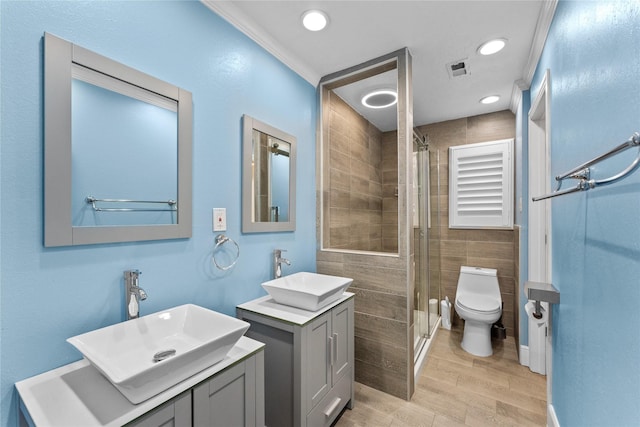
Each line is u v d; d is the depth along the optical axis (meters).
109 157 1.10
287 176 2.03
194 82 1.41
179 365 0.84
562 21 1.36
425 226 2.71
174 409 0.83
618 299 0.83
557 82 1.46
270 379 1.51
